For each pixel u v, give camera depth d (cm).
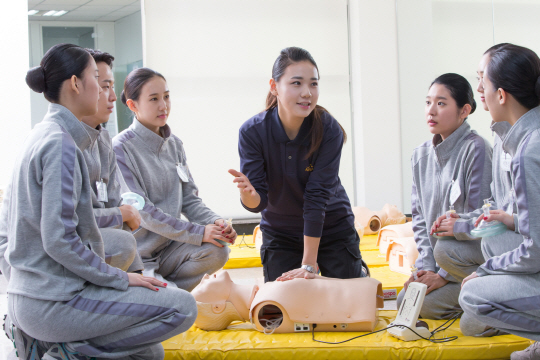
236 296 212
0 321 252
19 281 160
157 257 260
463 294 176
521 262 163
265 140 226
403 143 580
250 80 583
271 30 588
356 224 464
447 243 215
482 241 190
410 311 197
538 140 162
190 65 570
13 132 416
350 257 249
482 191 220
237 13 578
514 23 420
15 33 419
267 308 216
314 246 221
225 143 579
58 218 153
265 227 255
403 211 584
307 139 221
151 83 255
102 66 208
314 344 189
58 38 515
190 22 568
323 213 223
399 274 321
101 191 204
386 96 580
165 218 249
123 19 533
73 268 156
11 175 171
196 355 187
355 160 603
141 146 259
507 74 168
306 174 230
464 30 482
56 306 157
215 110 576
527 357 174
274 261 253
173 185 267
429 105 230
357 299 202
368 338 194
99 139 210
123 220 212
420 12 544
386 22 577
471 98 228
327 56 604
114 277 163
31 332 159
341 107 609
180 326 167
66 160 158
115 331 163
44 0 509
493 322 171
